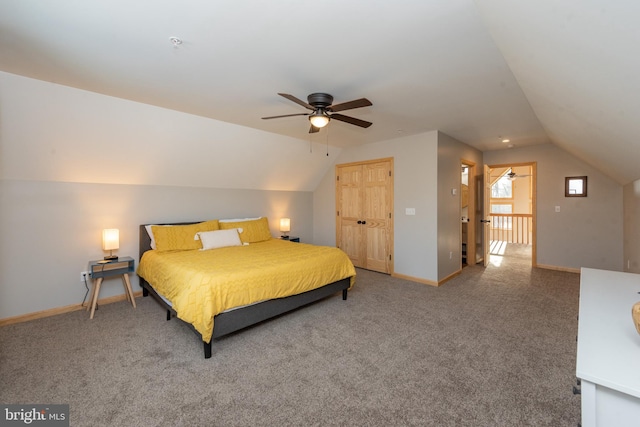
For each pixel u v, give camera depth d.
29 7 1.55
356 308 3.33
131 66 2.25
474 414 1.68
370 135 4.45
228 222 4.53
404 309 3.29
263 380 2.00
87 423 1.61
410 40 1.88
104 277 3.42
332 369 2.13
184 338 2.61
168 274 2.86
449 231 4.56
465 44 1.93
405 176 4.53
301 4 1.53
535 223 5.28
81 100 2.77
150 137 3.41
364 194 5.15
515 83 2.50
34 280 3.08
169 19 1.67
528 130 4.08
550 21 1.24
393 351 2.38
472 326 2.84
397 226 4.66
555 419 1.64
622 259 4.46
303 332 2.73
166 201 4.10
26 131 2.73
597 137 2.61
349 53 2.05
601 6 0.95
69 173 3.24
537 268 5.25
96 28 1.76
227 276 2.46
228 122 3.76
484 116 3.44
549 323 2.90
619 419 0.84
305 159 5.19
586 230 4.77
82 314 3.17
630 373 0.85
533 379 2.00
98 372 2.08
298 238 5.47
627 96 1.46
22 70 2.32
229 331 2.43
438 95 2.81
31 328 2.81
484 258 5.41
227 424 1.61
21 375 2.04
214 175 4.45
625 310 1.32
